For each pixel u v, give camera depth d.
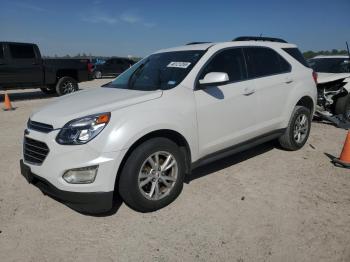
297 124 5.52
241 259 2.84
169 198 3.75
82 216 3.59
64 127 3.28
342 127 7.37
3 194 4.14
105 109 3.38
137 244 3.08
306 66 5.67
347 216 3.48
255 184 4.30
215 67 4.27
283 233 3.19
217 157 4.30
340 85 7.73
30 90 17.39
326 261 2.79
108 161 3.20
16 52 12.67
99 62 29.11
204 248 3.00
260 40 5.35
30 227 3.40
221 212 3.60
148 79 4.30
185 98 3.83
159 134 3.67
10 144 6.34
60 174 3.23
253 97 4.58
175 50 4.74
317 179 4.45
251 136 4.68
